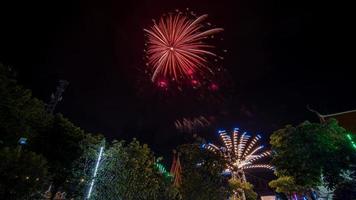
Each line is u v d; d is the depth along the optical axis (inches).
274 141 789.9
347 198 645.3
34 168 477.4
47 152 706.8
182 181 719.7
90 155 761.0
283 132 776.9
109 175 744.3
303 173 735.7
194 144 764.0
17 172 451.5
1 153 451.5
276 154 793.6
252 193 1251.8
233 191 851.4
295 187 925.2
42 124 752.3
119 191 735.7
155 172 908.6
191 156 738.2
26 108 703.1
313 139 713.0
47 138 726.5
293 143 736.3
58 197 778.2
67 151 728.3
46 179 511.5
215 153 752.3
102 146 779.4
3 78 633.0
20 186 453.4
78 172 734.5
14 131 643.5
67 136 747.4
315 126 743.7
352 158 672.4
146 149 888.9
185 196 690.2
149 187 831.1
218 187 703.7
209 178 706.2
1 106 621.6
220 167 732.7
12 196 449.1
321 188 847.7
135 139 887.1
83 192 709.3
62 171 718.5
